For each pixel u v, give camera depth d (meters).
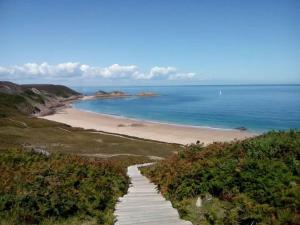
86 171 16.81
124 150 46.59
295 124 88.44
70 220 11.58
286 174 11.20
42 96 184.88
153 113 131.00
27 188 12.71
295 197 9.64
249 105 151.88
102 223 11.16
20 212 11.19
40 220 11.24
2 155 17.50
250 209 9.79
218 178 13.10
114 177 17.55
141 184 19.23
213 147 18.20
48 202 11.89
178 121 103.75
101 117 120.25
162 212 11.88
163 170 19.44
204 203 12.23
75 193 13.30
